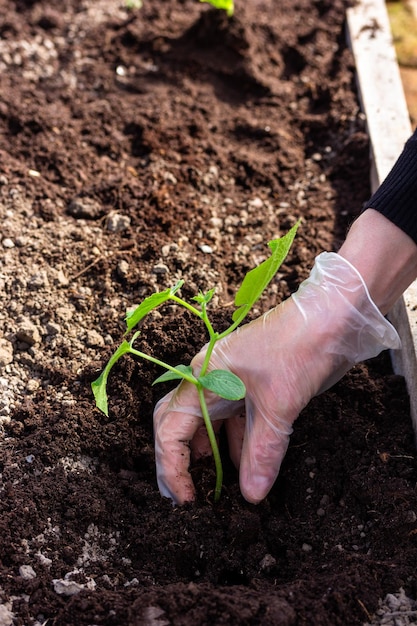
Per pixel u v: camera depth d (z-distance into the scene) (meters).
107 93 1.12
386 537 0.73
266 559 0.73
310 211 0.99
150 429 0.80
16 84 1.11
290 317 0.75
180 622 0.67
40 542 0.72
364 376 0.83
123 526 0.74
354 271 0.74
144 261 0.91
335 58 1.16
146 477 0.78
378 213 0.74
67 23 1.21
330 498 0.77
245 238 0.96
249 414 0.75
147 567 0.72
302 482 0.78
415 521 0.73
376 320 0.74
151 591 0.69
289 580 0.72
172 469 0.75
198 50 1.16
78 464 0.77
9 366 0.83
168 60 1.16
